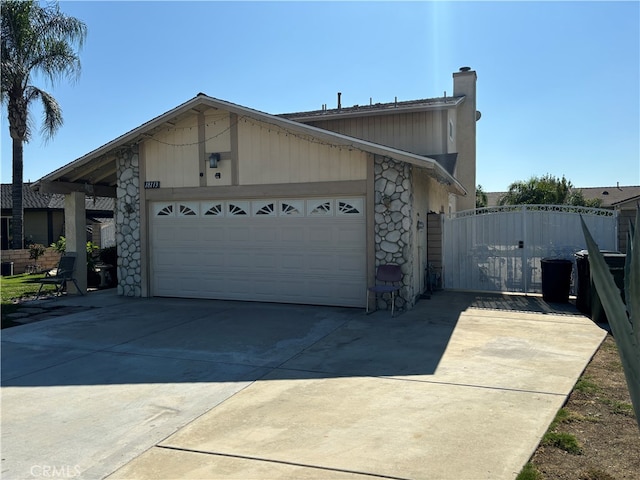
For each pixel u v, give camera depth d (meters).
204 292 11.55
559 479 3.42
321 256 10.47
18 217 20.36
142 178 11.88
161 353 6.92
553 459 3.72
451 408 4.69
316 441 4.05
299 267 10.68
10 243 25.58
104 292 13.02
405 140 15.05
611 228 10.95
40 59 18.84
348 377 5.72
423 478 3.43
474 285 12.09
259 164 10.80
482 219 11.98
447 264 12.30
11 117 19.09
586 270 9.25
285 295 10.82
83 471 3.66
